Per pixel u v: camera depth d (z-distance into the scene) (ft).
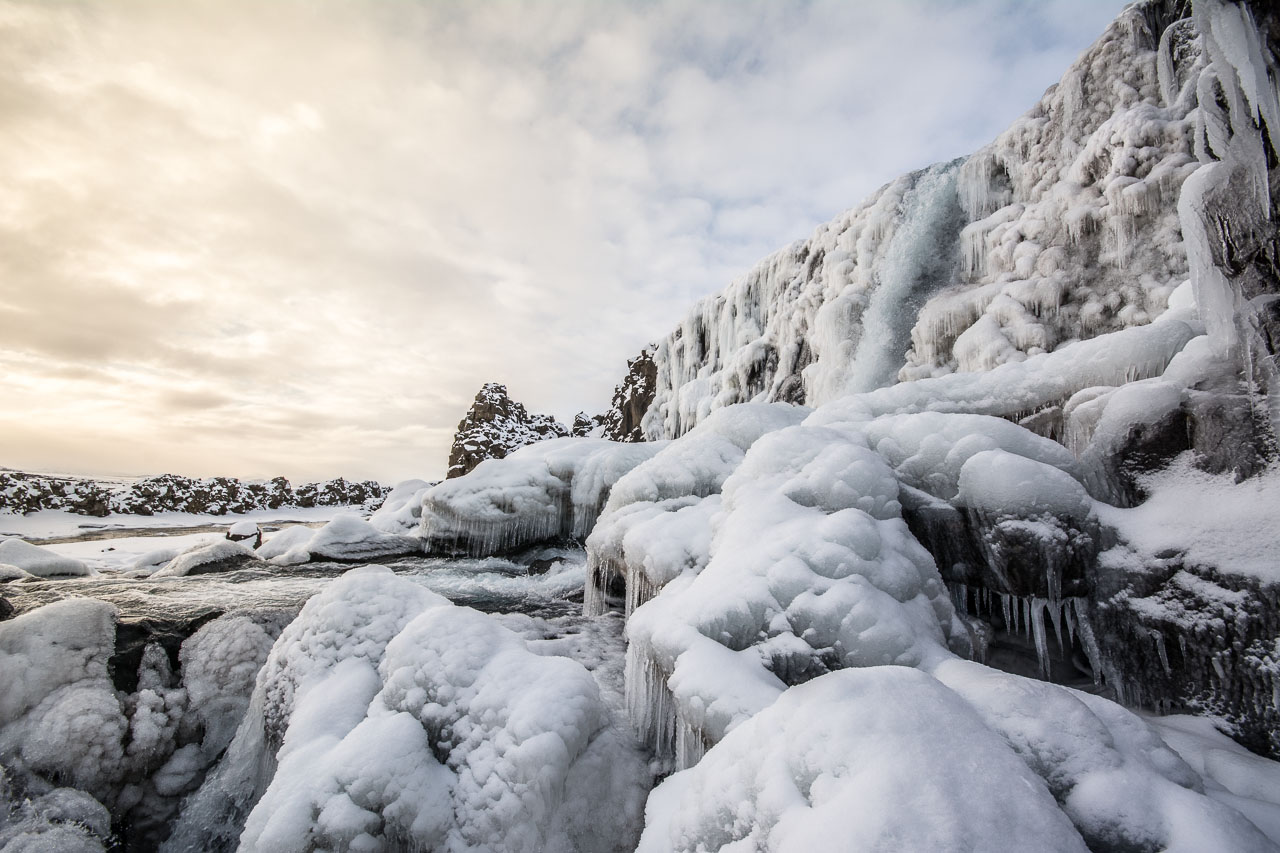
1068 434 15.55
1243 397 11.09
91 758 14.14
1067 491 12.34
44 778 13.56
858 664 9.67
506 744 9.70
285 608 19.79
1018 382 17.52
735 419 22.72
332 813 9.02
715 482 20.18
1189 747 9.17
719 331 57.88
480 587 27.96
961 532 13.70
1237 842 5.61
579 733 10.17
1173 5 27.20
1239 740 9.62
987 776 5.79
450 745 10.25
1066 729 7.14
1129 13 28.12
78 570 31.19
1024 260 28.96
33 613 15.85
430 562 33.37
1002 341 27.84
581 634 18.67
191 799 14.84
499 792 9.26
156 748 15.26
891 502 13.41
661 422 67.26
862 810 5.52
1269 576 9.63
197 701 16.51
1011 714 7.47
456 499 34.47
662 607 12.05
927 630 10.53
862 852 5.21
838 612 10.09
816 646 10.03
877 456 14.34
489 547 34.47
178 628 17.84
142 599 21.08
